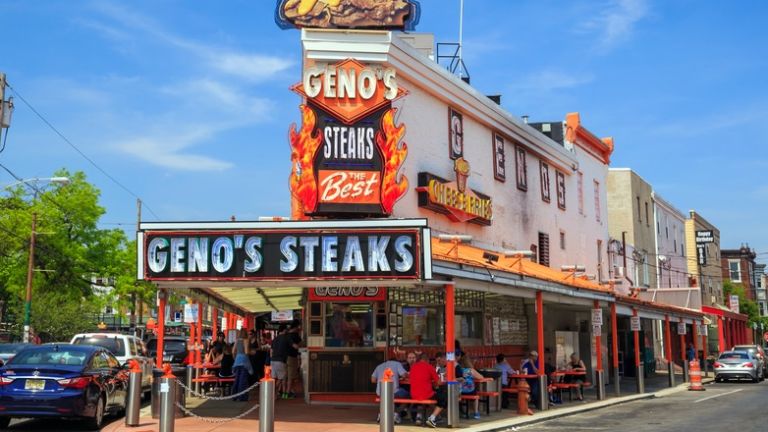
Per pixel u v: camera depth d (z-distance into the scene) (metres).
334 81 19.33
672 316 35.78
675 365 49.25
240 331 20.75
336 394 19.44
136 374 15.18
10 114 23.17
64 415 14.32
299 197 18.86
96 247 49.56
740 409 21.20
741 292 80.62
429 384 16.36
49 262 47.59
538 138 30.23
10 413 14.15
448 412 16.12
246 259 15.42
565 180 34.00
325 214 19.05
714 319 58.53
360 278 15.35
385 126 19.27
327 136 19.11
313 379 19.50
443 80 22.94
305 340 20.70
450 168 23.52
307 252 15.42
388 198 18.97
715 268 70.00
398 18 20.17
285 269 15.38
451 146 23.66
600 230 38.47
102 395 15.45
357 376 19.53
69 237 48.72
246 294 21.80
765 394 27.77
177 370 31.22
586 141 37.28
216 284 15.73
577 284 23.73
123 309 51.34
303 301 21.25
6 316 50.19
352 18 20.08
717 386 34.56
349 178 18.97
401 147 20.53
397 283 15.63
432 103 22.88
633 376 39.66
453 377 16.28
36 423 16.23
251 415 17.19
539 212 30.33
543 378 20.64
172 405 13.91
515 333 26.22
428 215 21.98
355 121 19.22
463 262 16.78
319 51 19.77
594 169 38.44
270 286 16.12
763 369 39.91
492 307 24.55
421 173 21.61
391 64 20.28
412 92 21.77
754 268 92.69
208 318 61.72
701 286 62.16
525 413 19.41
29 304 39.69
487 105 25.83
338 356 19.61
